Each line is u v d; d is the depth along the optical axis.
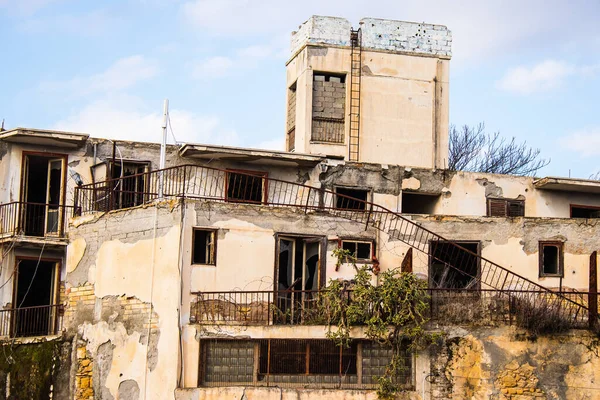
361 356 32.72
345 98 40.91
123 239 33.31
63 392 33.22
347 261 34.47
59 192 36.41
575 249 36.84
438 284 35.88
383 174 38.44
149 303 32.12
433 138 41.41
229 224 32.81
